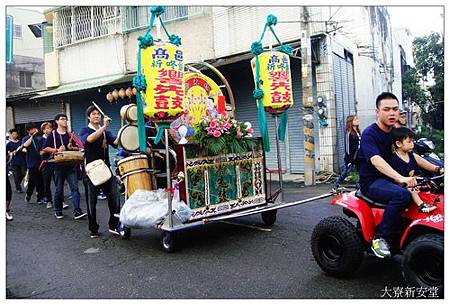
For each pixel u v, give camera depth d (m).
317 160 11.55
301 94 11.79
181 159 5.45
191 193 5.51
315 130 11.55
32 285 4.55
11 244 6.18
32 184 9.35
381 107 4.08
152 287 4.32
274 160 12.47
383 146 4.14
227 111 6.69
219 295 4.04
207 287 4.24
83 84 15.59
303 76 10.09
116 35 15.18
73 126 17.45
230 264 4.86
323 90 11.31
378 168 3.93
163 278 4.55
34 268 5.10
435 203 3.70
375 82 16.83
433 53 25.64
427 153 4.82
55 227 7.09
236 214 5.75
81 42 16.06
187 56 13.64
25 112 19.30
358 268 4.30
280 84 6.32
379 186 3.96
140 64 5.11
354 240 4.11
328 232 4.30
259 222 6.70
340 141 12.03
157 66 4.96
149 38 4.93
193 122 6.05
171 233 5.32
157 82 4.96
